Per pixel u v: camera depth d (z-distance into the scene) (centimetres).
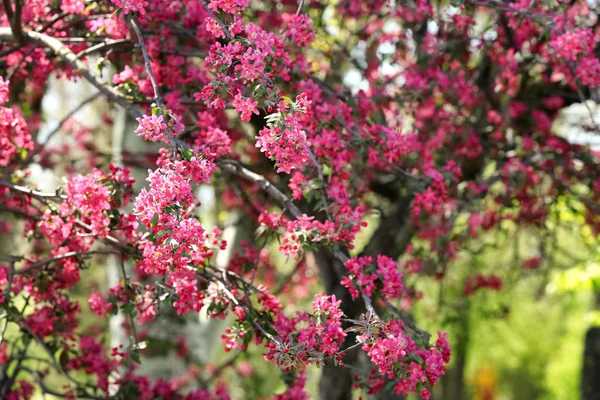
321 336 338
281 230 496
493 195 645
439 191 446
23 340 453
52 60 488
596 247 725
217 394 567
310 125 416
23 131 431
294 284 809
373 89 541
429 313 835
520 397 2480
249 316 377
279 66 351
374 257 601
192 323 760
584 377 700
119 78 425
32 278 449
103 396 502
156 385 523
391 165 471
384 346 325
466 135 599
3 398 484
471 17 531
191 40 509
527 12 444
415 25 592
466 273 870
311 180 396
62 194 385
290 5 560
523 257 842
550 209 665
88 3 460
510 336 1948
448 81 573
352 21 640
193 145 419
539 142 623
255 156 632
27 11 468
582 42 430
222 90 332
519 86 598
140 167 665
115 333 766
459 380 1538
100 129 855
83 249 440
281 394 454
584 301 1778
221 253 714
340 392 577
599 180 605
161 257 304
